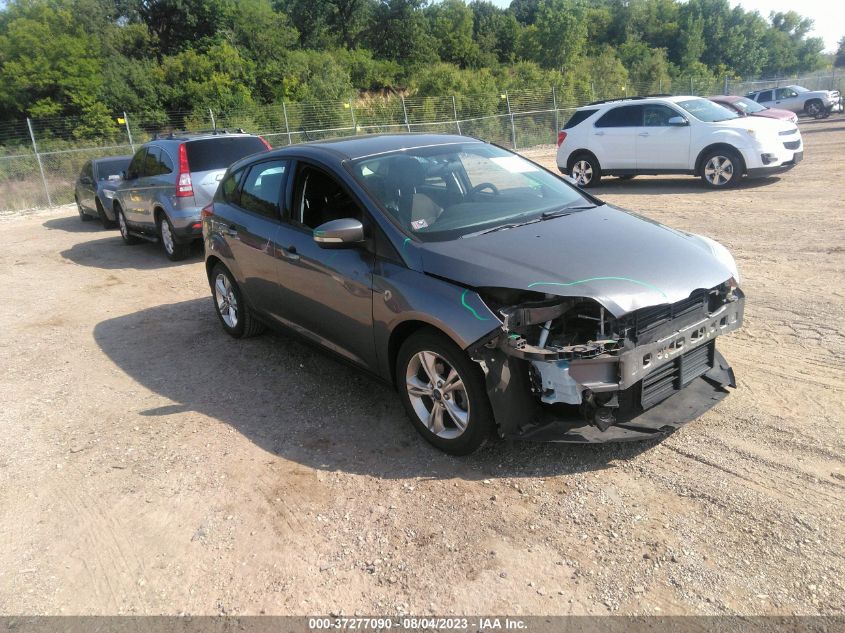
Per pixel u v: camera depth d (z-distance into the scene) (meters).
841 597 2.54
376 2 56.81
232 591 2.85
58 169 20.86
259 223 5.04
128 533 3.31
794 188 11.30
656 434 3.42
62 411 4.83
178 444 4.18
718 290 3.63
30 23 35.47
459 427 3.58
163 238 10.01
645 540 2.95
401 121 31.59
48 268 10.16
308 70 42.28
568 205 4.44
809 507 3.07
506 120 31.12
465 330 3.28
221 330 6.43
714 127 11.98
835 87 38.84
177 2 42.72
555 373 3.20
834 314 5.37
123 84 35.69
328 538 3.14
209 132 10.09
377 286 3.82
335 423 4.29
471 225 3.99
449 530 3.13
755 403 4.05
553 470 3.54
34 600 2.89
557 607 2.61
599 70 50.16
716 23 71.56
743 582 2.66
